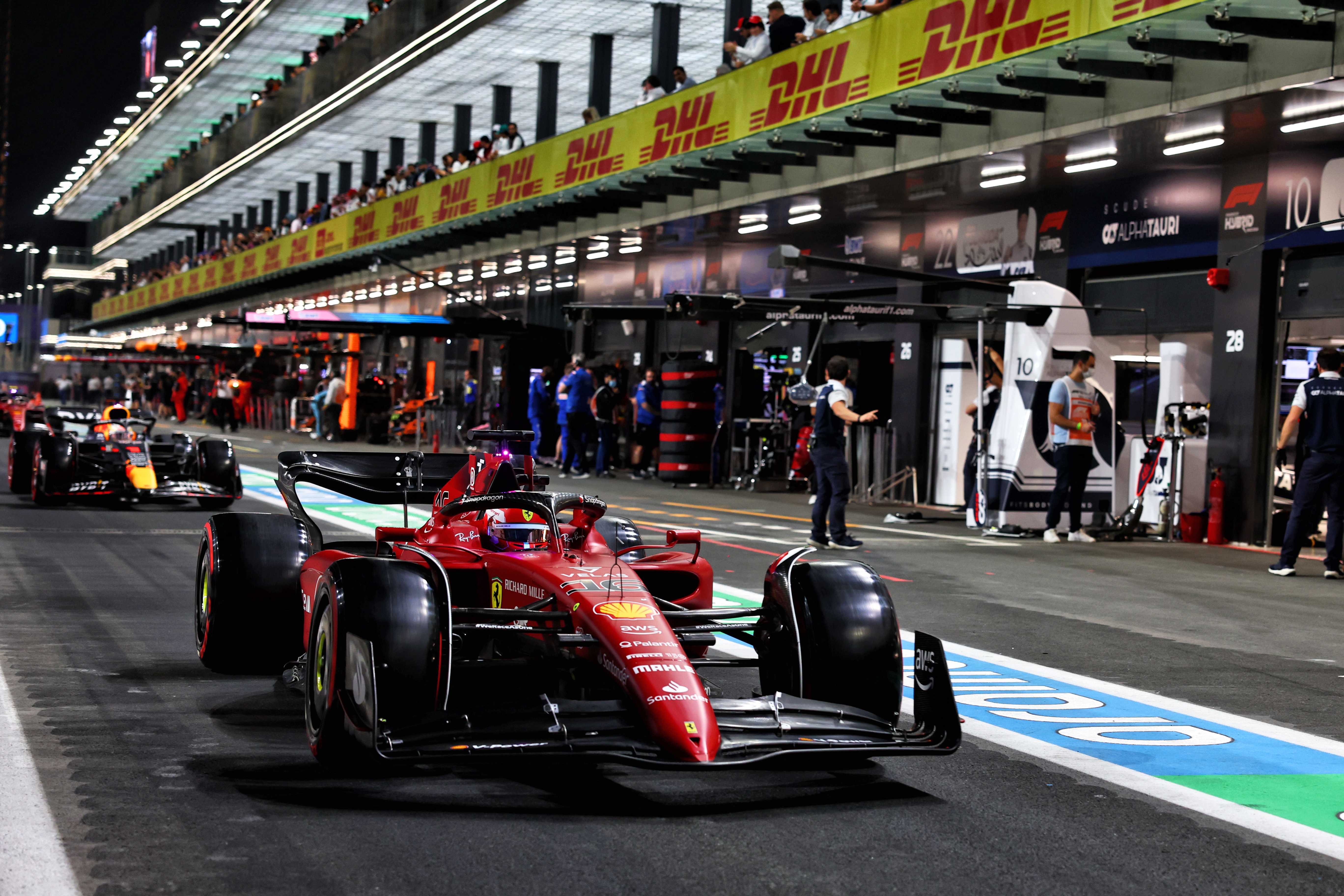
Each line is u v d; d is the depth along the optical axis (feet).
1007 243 55.11
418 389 106.32
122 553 34.55
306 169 141.28
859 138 51.85
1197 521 46.80
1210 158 45.70
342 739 13.87
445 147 127.44
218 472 47.16
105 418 50.88
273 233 136.26
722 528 45.60
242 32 125.29
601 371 85.05
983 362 47.09
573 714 13.53
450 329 53.42
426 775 14.58
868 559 37.63
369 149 128.36
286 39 126.41
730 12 69.77
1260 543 45.09
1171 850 12.76
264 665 19.83
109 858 11.56
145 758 15.03
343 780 14.29
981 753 16.58
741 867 11.78
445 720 13.35
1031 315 45.85
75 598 26.99
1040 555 40.42
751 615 16.01
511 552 17.35
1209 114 39.75
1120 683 21.53
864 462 59.11
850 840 12.69
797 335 67.41
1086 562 39.04
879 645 15.39
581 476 73.41
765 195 59.57
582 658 15.11
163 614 25.35
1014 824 13.43
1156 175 48.44
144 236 207.62
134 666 20.47
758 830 12.92
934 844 12.66
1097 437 47.32
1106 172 49.21
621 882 11.30
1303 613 30.01
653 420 71.92
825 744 13.65
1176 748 17.12
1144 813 14.05
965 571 35.88
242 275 135.33
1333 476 36.06
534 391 79.77
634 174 64.03
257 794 13.69
